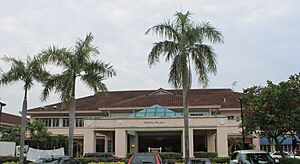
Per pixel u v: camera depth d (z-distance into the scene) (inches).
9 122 2263.8
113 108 1670.8
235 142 1584.6
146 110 1464.1
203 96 1972.2
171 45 991.0
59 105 1989.4
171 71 969.5
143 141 1608.0
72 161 847.1
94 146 1395.2
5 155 1312.7
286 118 808.9
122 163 1075.3
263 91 864.3
